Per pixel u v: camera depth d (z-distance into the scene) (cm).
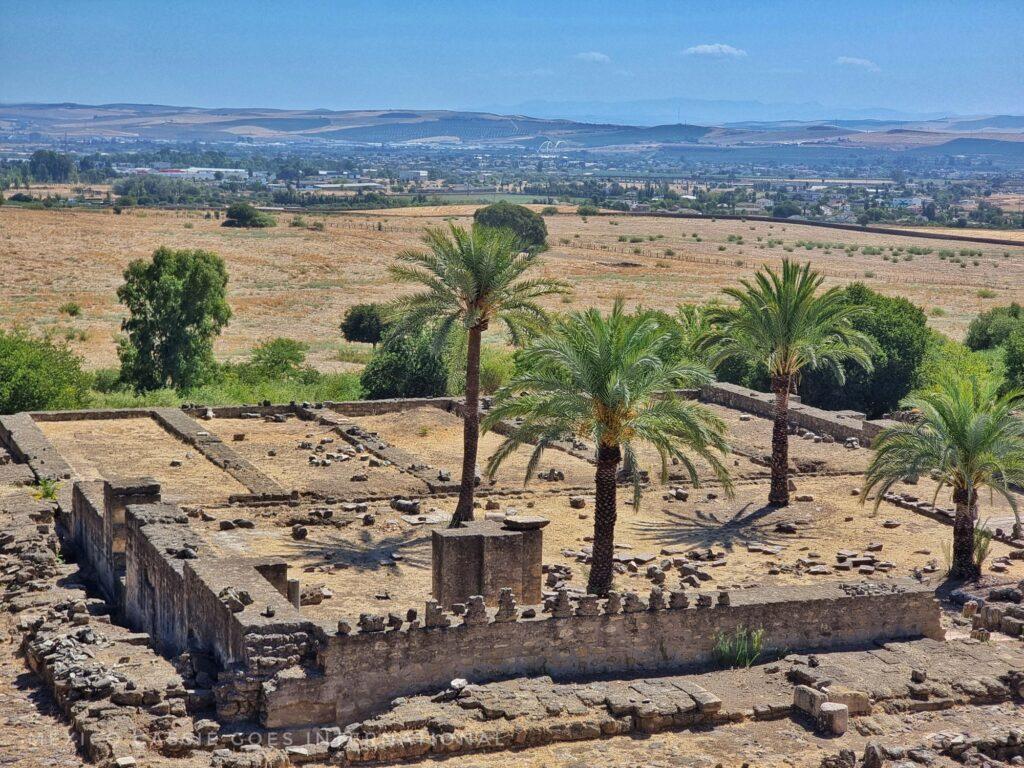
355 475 4634
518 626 2580
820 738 2405
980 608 3316
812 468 5047
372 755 2239
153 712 2334
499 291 3956
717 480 4881
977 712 2570
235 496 4259
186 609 2733
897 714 2531
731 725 2458
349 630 2416
